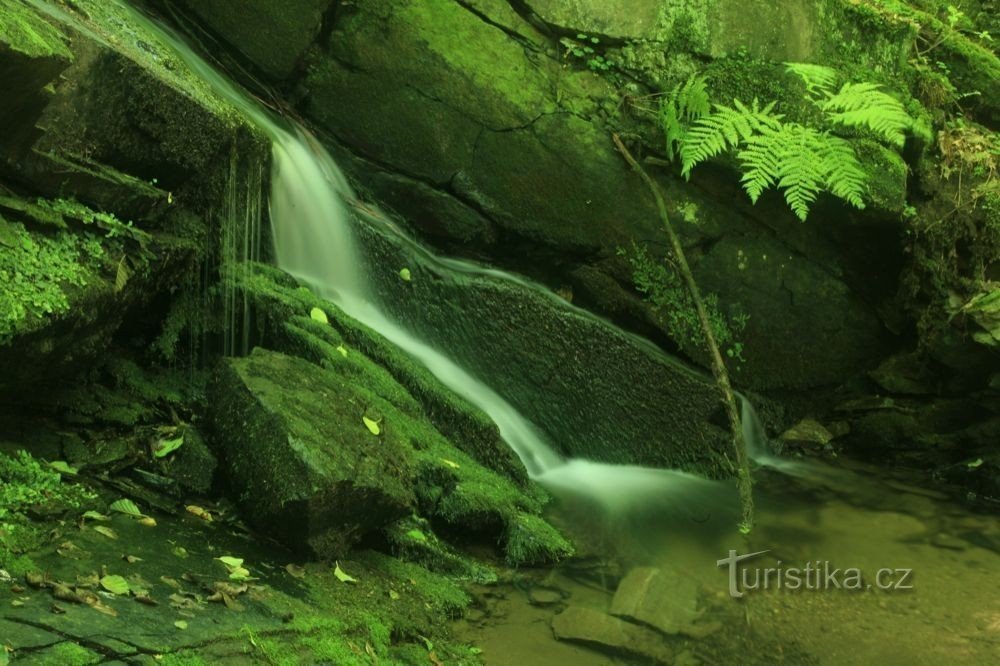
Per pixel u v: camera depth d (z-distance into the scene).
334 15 5.95
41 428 3.85
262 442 3.83
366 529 3.94
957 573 4.77
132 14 5.32
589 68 6.09
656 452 5.90
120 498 3.68
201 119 4.34
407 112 5.98
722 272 6.27
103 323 3.86
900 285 6.52
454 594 3.99
